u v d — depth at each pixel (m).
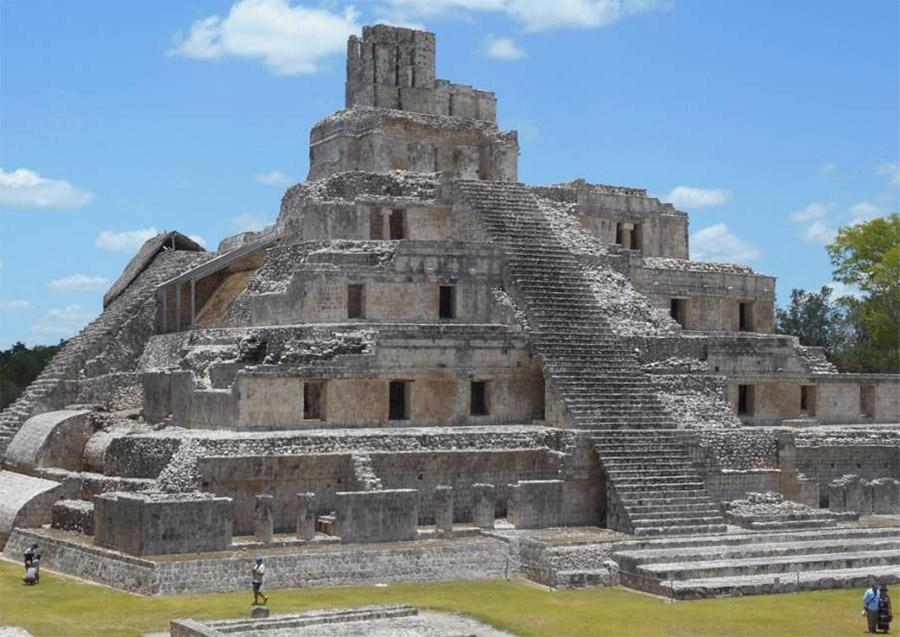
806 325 131.38
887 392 74.75
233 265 77.31
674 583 47.22
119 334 74.19
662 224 79.31
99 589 46.50
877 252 98.88
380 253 63.69
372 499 51.44
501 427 59.69
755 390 69.62
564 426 58.91
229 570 46.53
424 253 63.62
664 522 54.62
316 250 64.44
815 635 40.41
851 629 41.34
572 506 57.09
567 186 77.31
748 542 54.03
